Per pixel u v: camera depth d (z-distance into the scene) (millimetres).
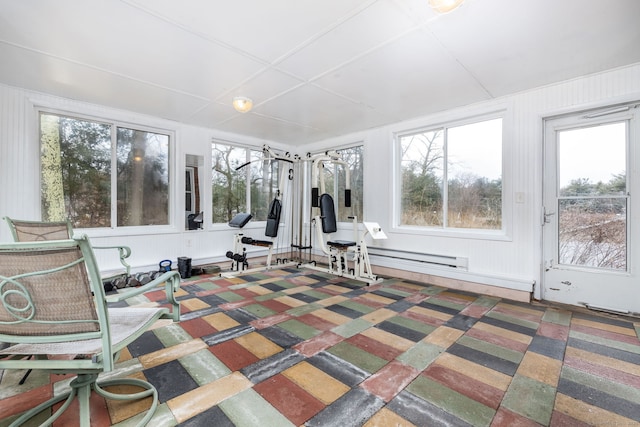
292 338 2242
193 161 4578
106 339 1062
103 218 3818
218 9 1911
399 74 2830
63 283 1006
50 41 2281
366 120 4266
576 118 2980
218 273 4418
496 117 3484
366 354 2008
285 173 4938
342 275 4156
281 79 2951
